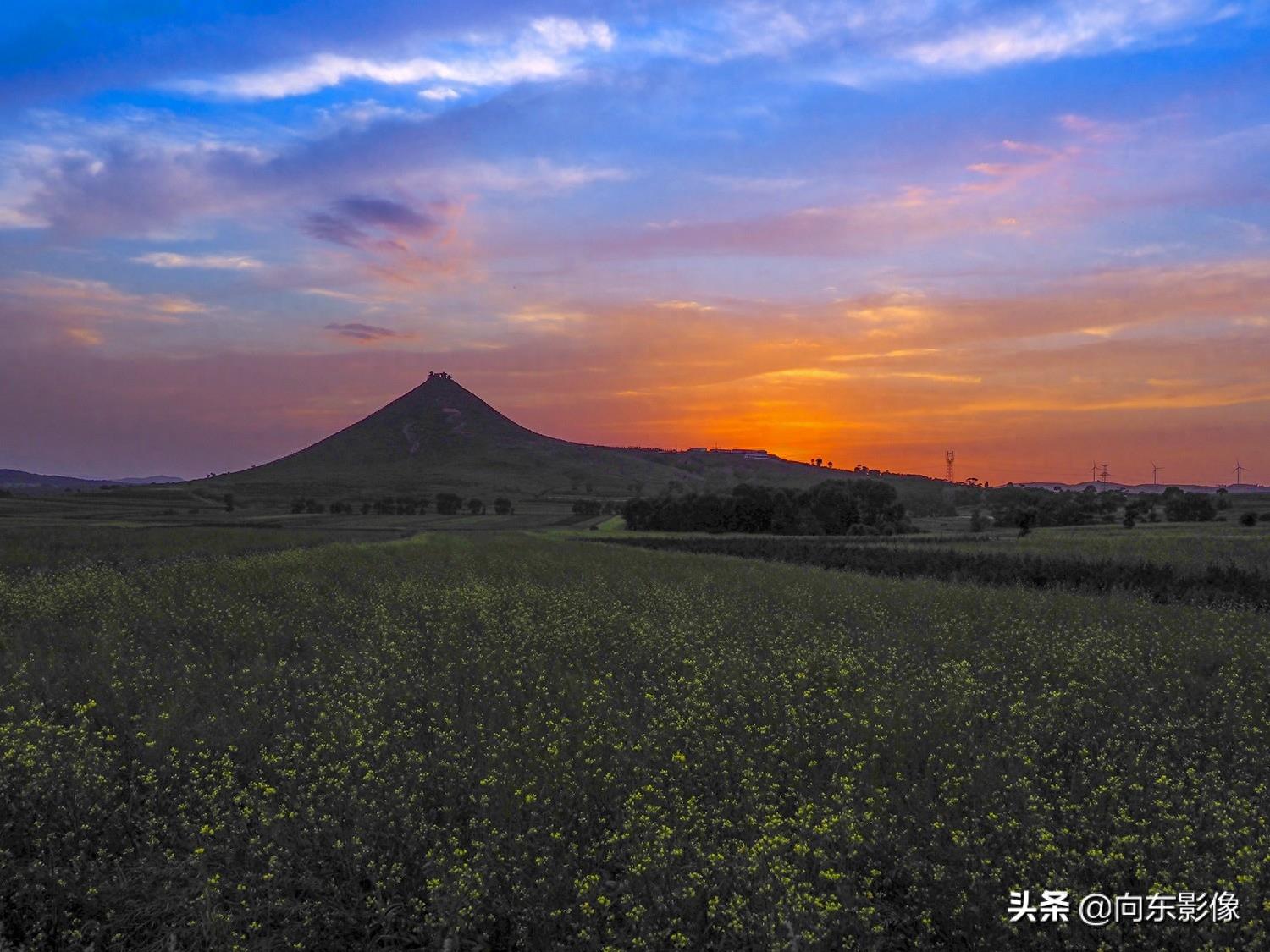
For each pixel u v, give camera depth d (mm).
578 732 9008
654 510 97938
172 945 5355
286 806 6961
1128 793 6930
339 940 5453
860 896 5410
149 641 14289
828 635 15039
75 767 7156
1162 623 16391
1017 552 38344
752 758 7945
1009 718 9367
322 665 12516
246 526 85062
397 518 128250
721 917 5246
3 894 5629
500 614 18266
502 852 6113
